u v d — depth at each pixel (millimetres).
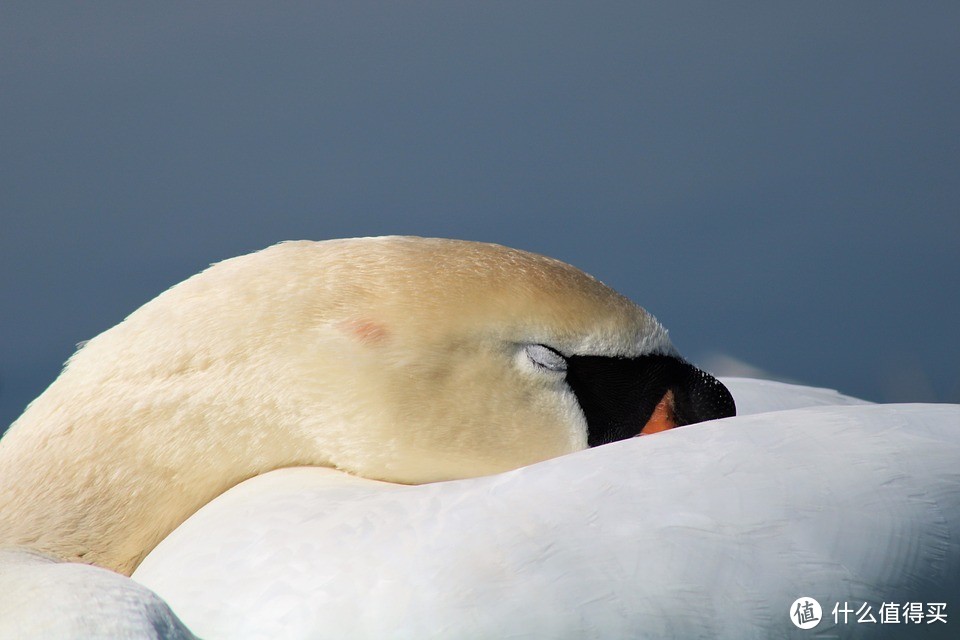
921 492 7578
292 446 9031
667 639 7062
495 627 7086
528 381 9406
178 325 9203
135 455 8953
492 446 9305
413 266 9430
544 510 7504
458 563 7328
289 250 9617
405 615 7207
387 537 7602
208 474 8938
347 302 9250
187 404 9016
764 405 11875
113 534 8875
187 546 8117
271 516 8055
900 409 8320
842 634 7215
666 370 9789
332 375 9086
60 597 6961
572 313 9469
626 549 7254
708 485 7539
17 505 8906
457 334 9273
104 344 9289
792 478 7586
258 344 9117
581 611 7082
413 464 9156
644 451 7863
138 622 6840
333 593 7387
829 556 7301
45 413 9164
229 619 7523
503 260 9586
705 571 7195
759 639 7105
